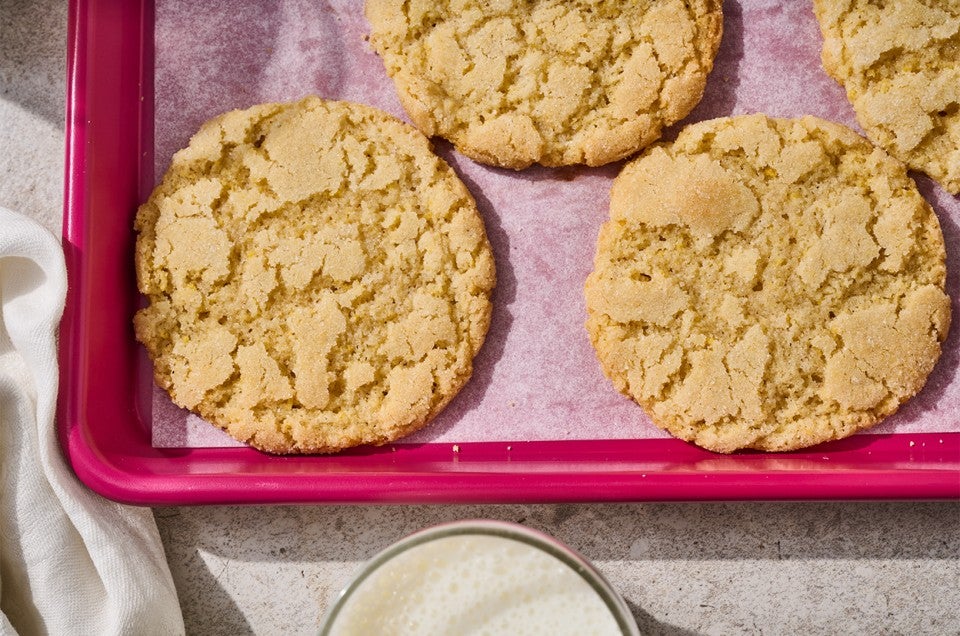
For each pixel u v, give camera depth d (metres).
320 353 0.43
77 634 0.43
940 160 0.44
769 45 0.45
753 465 0.43
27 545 0.43
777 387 0.43
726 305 0.43
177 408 0.44
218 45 0.45
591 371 0.44
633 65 0.44
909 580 0.44
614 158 0.44
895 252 0.43
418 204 0.44
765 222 0.44
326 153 0.44
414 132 0.44
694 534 0.44
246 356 0.43
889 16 0.44
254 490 0.42
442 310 0.43
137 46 0.45
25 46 0.45
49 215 0.45
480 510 0.45
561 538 0.44
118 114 0.44
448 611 0.41
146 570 0.43
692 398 0.43
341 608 0.40
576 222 0.45
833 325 0.43
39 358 0.42
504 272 0.45
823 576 0.44
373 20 0.44
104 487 0.42
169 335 0.44
